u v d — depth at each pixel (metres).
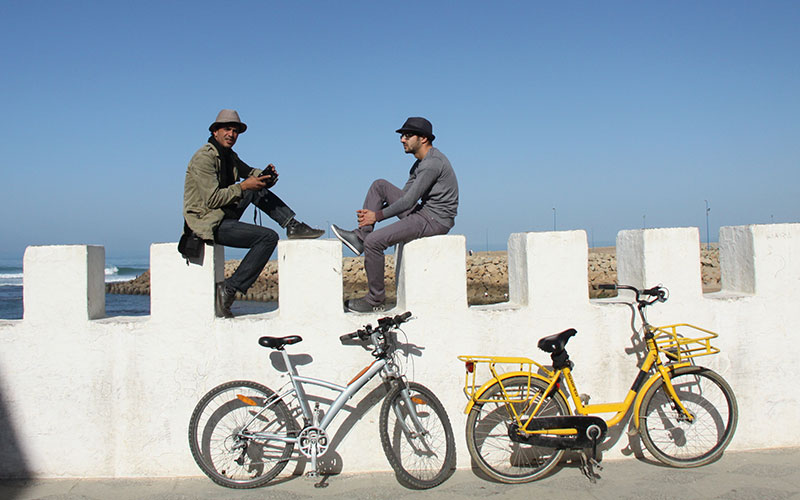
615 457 4.41
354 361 4.21
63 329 4.12
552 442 3.95
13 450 4.12
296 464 4.20
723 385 4.29
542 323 4.36
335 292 4.20
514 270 4.64
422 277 4.25
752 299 4.50
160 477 4.14
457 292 4.28
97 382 4.12
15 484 4.03
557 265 4.37
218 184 4.20
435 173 4.41
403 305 4.35
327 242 4.19
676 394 4.33
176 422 4.14
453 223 4.60
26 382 4.11
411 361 4.25
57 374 4.12
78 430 4.12
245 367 4.17
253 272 4.21
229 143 4.33
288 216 4.52
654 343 4.21
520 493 3.84
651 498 3.73
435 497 3.80
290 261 4.17
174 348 4.14
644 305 4.22
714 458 4.32
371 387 4.21
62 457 4.12
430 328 4.25
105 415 4.13
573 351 4.39
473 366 4.03
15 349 4.11
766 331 4.52
